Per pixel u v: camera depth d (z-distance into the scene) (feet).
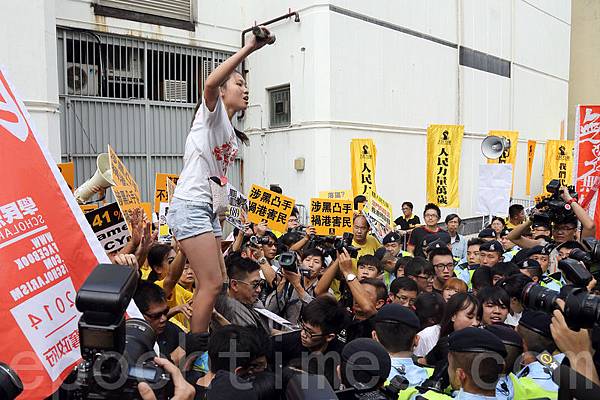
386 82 43.62
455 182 34.73
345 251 14.24
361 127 41.29
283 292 16.97
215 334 8.02
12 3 25.34
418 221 35.50
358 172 31.89
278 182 41.75
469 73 54.60
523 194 67.36
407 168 46.52
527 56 66.80
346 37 39.63
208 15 40.16
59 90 33.27
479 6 55.98
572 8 81.25
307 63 38.86
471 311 11.87
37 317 6.48
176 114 39.06
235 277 13.21
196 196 10.31
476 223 56.90
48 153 7.31
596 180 20.03
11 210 6.56
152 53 37.52
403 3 45.16
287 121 41.09
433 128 34.68
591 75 80.48
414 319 10.55
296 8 39.32
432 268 16.24
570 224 18.22
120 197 13.14
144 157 37.47
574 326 6.74
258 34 9.55
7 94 6.98
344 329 12.39
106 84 35.53
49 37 27.40
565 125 78.79
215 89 9.88
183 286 14.89
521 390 9.39
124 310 4.83
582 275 7.83
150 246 14.80
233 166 44.01
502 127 61.67
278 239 23.20
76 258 7.18
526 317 10.37
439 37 49.88
